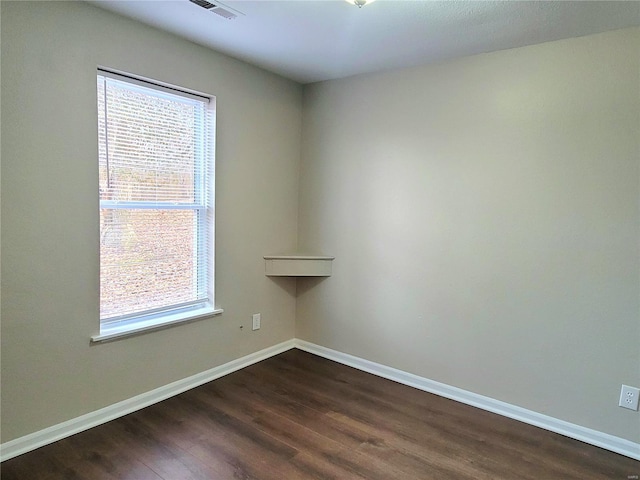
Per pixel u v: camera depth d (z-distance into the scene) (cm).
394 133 309
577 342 244
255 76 317
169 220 280
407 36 244
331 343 357
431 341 300
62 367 225
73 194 223
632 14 206
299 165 366
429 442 236
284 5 211
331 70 316
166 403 270
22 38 199
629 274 227
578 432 245
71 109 219
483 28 229
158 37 252
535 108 250
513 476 208
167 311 283
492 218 269
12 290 204
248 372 324
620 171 226
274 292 356
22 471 199
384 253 320
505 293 267
